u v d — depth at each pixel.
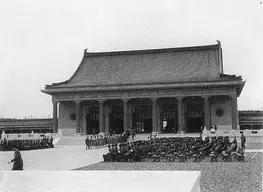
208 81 80.50
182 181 8.30
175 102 86.56
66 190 7.53
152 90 83.94
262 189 18.97
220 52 94.81
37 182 8.57
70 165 34.94
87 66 96.69
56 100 89.00
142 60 94.81
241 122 96.38
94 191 7.37
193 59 91.44
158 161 37.94
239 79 79.56
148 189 7.45
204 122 82.88
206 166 31.72
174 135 78.56
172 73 88.88
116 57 97.19
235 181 22.20
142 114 88.88
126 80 89.62
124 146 41.84
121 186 7.87
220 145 40.97
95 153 50.94
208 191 18.67
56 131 88.25
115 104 89.94
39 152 54.72
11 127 105.25
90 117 91.00
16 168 22.33
